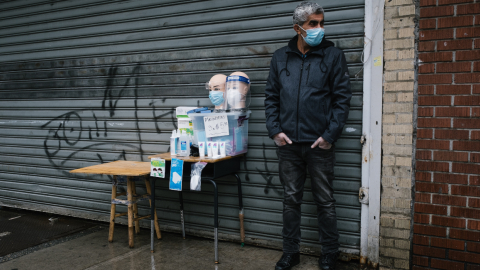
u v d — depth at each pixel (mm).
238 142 3258
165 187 3949
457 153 2623
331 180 2855
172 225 3955
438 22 2619
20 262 3277
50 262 3254
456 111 2605
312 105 2713
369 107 2949
